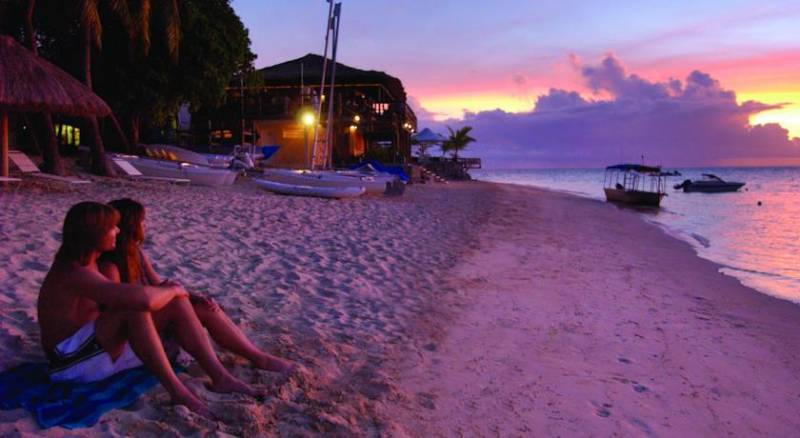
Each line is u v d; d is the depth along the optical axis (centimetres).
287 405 368
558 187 6512
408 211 1728
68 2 1736
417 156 5403
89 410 312
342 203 1773
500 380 461
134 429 310
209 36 2144
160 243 852
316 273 783
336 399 394
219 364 369
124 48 2075
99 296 320
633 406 424
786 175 14800
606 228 1806
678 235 1816
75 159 2183
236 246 901
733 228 2117
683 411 422
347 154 3644
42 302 334
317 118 2406
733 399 452
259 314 577
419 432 363
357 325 577
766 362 549
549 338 579
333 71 2436
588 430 382
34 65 1280
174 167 1906
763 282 1026
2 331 437
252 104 3222
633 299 776
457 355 516
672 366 517
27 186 1374
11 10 1845
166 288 345
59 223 910
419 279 820
